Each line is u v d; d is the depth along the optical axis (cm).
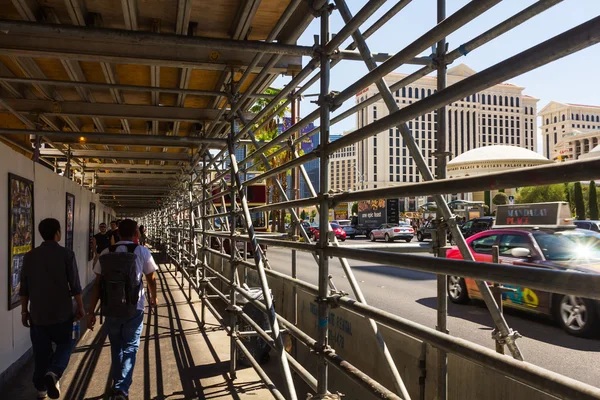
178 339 747
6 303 555
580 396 124
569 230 902
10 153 569
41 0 441
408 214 5912
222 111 673
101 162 1460
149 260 523
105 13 470
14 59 563
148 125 946
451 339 180
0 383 527
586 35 128
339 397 304
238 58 540
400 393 320
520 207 1046
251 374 579
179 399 496
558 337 735
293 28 462
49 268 499
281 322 413
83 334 797
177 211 1694
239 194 549
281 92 432
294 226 562
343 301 282
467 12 176
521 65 149
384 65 238
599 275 124
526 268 144
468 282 967
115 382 457
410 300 1069
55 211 840
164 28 505
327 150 305
